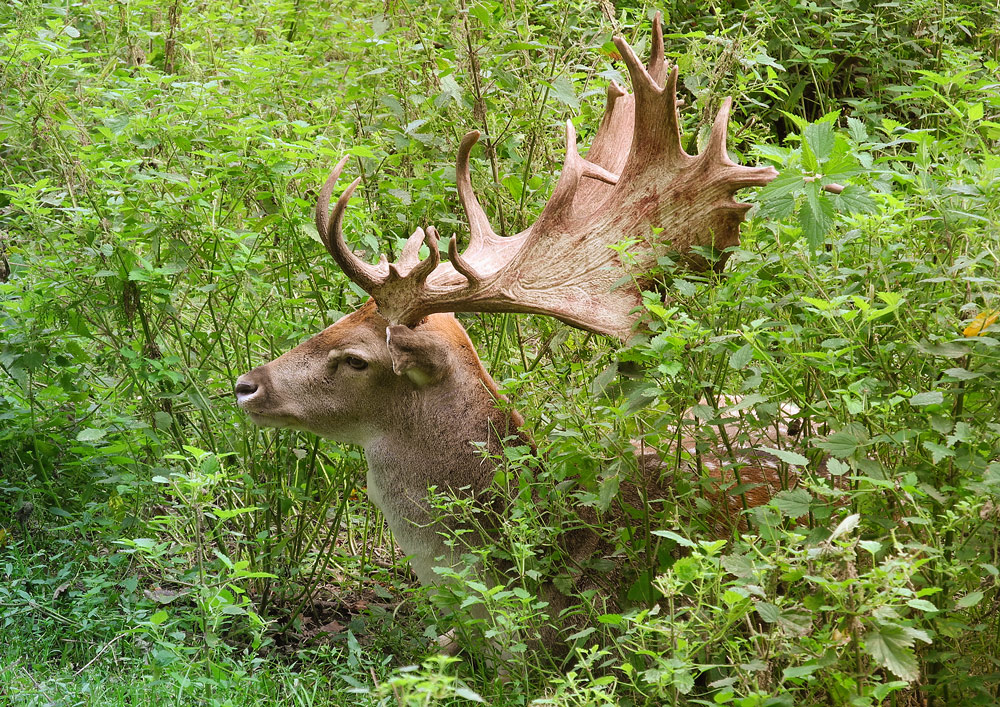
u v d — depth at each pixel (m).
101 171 8.99
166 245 8.84
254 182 8.66
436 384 7.38
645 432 6.66
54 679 6.88
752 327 5.88
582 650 5.80
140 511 8.80
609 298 6.98
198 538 7.53
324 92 9.84
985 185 6.29
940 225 6.42
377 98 9.77
